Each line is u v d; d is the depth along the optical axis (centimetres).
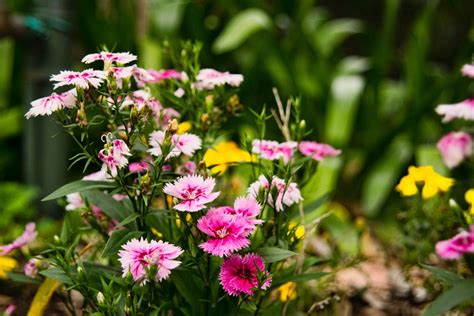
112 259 118
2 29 164
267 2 240
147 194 108
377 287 142
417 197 135
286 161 115
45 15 169
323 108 209
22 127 200
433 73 228
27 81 174
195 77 116
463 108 125
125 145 105
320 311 127
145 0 219
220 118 118
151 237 112
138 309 109
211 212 105
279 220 114
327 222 154
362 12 374
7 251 116
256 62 208
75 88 107
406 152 202
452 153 134
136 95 112
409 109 214
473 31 200
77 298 134
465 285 107
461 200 156
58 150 175
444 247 116
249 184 115
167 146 105
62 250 114
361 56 337
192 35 224
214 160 133
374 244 161
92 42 216
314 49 216
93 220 115
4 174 206
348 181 206
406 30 370
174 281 110
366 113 216
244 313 113
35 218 173
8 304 133
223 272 105
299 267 117
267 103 212
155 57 192
